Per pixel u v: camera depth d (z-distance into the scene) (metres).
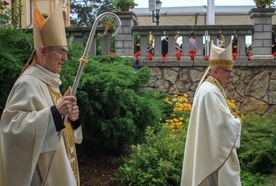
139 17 14.84
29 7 17.17
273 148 6.45
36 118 2.80
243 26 9.34
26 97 2.90
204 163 4.04
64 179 3.03
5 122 2.88
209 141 4.04
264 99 9.26
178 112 8.21
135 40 10.22
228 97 9.27
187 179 4.26
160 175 5.77
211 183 4.19
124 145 6.80
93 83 6.22
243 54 9.40
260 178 6.27
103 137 6.50
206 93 4.11
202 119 4.09
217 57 4.23
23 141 2.80
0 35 5.99
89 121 6.34
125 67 7.09
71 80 6.05
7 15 8.03
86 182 6.01
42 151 2.85
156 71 9.33
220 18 13.45
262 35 9.36
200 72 9.30
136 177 5.82
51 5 18.19
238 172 4.12
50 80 3.10
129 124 6.32
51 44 3.03
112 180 6.01
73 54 6.59
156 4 13.17
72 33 9.13
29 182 2.85
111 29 9.11
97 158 6.74
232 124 4.02
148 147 6.13
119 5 9.34
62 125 2.85
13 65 5.59
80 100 6.14
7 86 5.65
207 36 9.43
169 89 9.31
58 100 3.12
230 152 3.98
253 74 9.27
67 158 3.10
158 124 7.21
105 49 9.19
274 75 9.25
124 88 6.34
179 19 14.10
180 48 10.15
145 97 7.17
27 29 7.11
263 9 9.33
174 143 6.34
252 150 6.56
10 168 2.85
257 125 7.14
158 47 9.39
